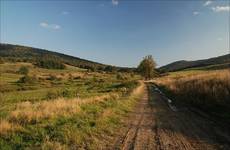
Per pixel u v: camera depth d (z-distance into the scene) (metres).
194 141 10.39
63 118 13.40
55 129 11.02
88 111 16.31
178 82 47.88
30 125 11.81
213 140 10.47
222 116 15.72
